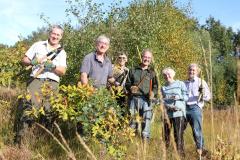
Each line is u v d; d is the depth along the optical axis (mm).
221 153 4203
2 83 7738
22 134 6324
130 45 14688
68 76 12680
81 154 5812
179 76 23094
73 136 6578
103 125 5793
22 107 6445
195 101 7797
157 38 16609
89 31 13594
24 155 5566
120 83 7934
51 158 5898
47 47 6547
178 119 7367
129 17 15406
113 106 5945
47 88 6102
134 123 6848
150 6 16594
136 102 7672
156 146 4676
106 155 5590
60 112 5867
